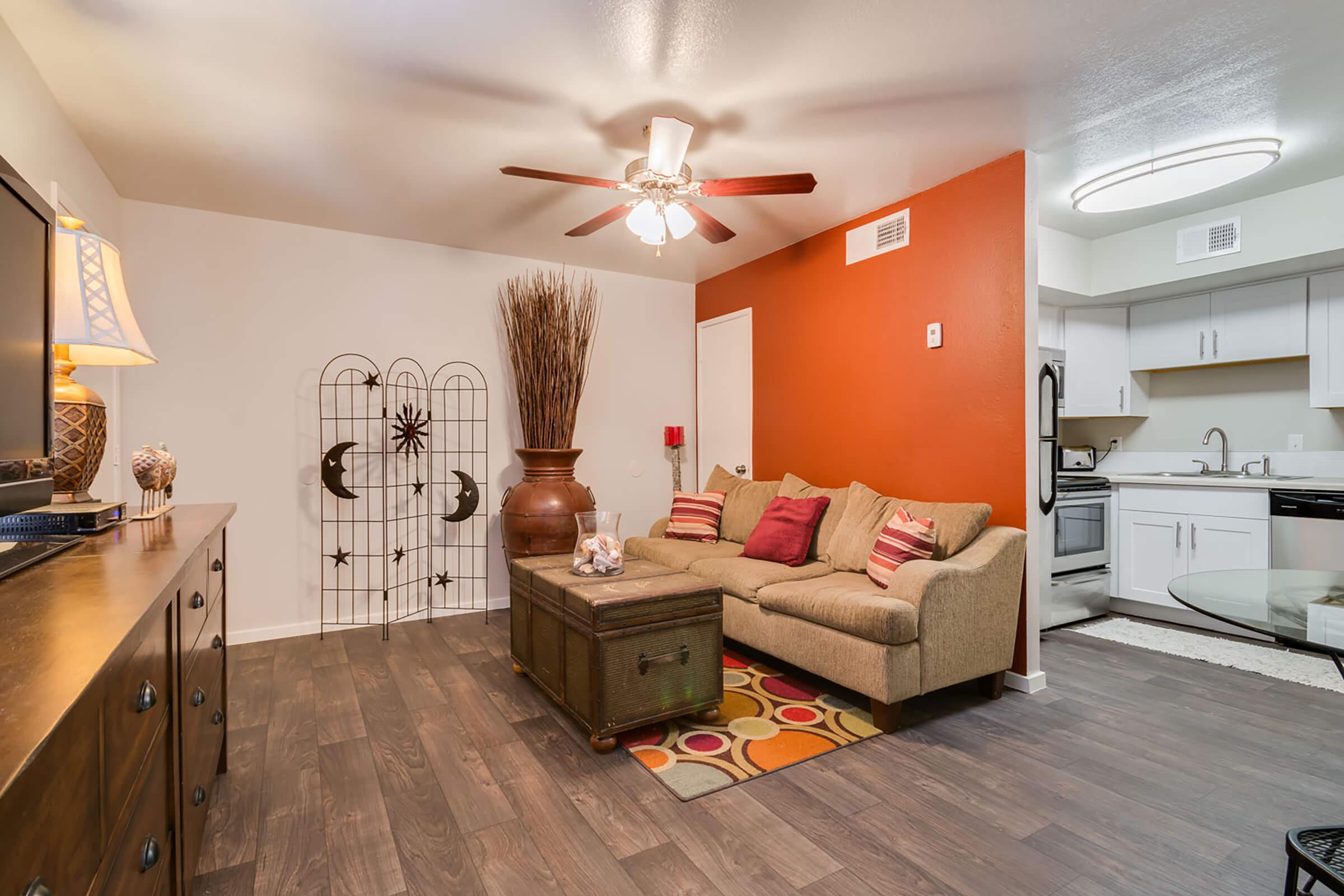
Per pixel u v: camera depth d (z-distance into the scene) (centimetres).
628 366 496
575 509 388
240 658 335
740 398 473
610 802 199
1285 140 288
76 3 186
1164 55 220
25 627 82
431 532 418
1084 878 162
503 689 292
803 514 354
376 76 228
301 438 379
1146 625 399
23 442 128
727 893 158
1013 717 262
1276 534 356
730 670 321
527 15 195
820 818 190
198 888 159
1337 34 209
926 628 251
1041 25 203
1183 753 229
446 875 165
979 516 287
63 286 165
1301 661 330
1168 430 461
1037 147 289
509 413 444
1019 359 290
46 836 62
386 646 356
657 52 215
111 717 85
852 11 195
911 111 256
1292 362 403
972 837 180
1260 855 171
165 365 346
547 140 278
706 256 451
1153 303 447
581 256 447
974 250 309
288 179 316
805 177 244
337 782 210
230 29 200
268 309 371
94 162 292
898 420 348
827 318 395
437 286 420
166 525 179
